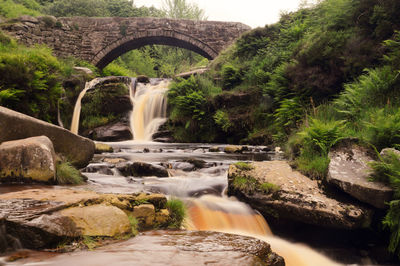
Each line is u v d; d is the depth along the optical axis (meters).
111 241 2.55
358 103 7.19
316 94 11.11
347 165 4.57
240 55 19.92
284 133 11.41
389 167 3.99
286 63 13.48
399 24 9.14
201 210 4.33
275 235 4.38
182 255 2.32
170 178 5.69
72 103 16.80
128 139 15.86
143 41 28.72
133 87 19.08
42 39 24.05
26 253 2.15
